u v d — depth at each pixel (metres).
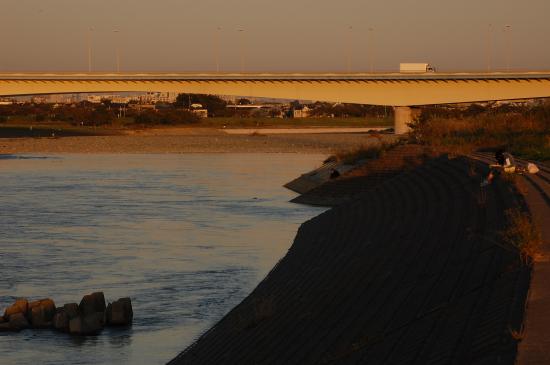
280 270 59.72
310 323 38.16
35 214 100.69
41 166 186.50
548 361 19.55
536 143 89.44
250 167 182.00
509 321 23.62
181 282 60.00
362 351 29.58
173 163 195.75
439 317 29.14
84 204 111.88
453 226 48.31
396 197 75.81
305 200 114.81
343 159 140.62
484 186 57.94
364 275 44.50
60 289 57.84
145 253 72.19
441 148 112.25
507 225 39.94
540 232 35.31
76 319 46.75
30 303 50.22
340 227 70.31
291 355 34.16
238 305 50.84
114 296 55.66
